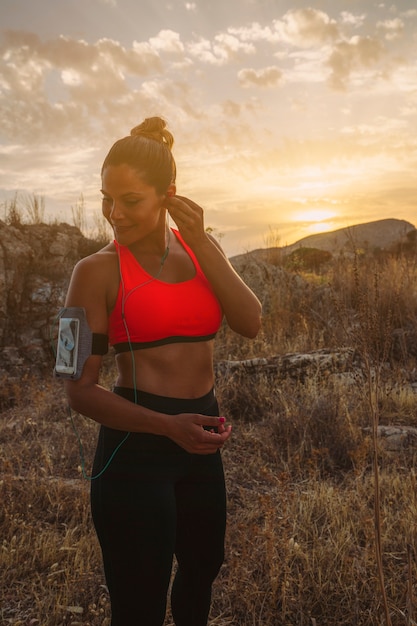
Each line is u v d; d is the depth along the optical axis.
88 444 4.70
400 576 2.76
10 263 7.84
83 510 3.51
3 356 7.32
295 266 11.15
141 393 1.61
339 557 2.95
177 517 1.73
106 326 1.60
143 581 1.54
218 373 5.91
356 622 2.50
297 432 4.62
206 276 1.69
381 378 5.40
